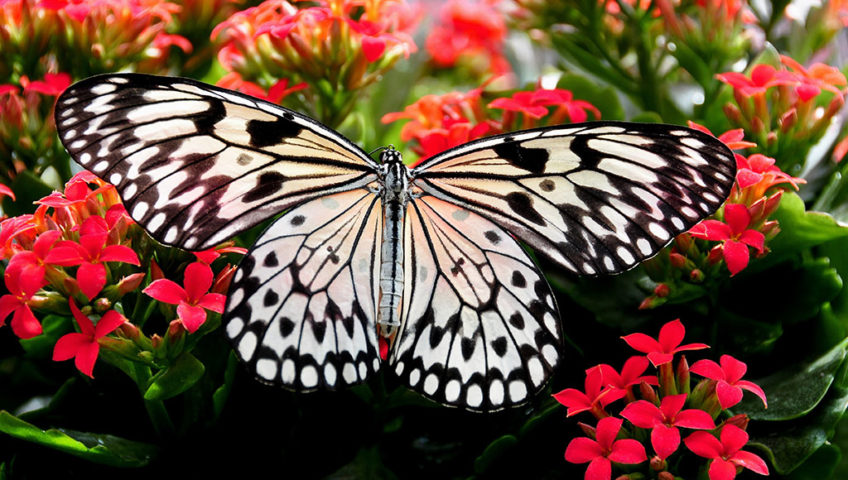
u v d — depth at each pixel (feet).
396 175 1.20
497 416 1.28
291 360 1.16
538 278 1.20
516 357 1.19
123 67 1.43
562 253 1.19
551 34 1.52
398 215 1.20
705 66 1.42
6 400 1.37
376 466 1.27
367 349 1.18
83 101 1.13
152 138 1.15
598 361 1.31
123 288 1.18
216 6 1.50
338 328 1.18
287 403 1.29
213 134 1.16
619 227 1.18
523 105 1.35
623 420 1.24
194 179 1.16
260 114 1.16
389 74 1.68
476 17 1.91
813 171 1.39
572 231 1.19
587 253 1.19
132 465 1.24
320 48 1.37
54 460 1.26
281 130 1.17
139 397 1.29
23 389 1.37
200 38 1.52
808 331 1.30
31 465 1.25
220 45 1.52
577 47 1.51
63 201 1.19
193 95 1.15
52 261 1.15
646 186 1.18
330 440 1.28
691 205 1.17
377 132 1.60
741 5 1.40
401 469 1.28
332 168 1.19
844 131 1.39
